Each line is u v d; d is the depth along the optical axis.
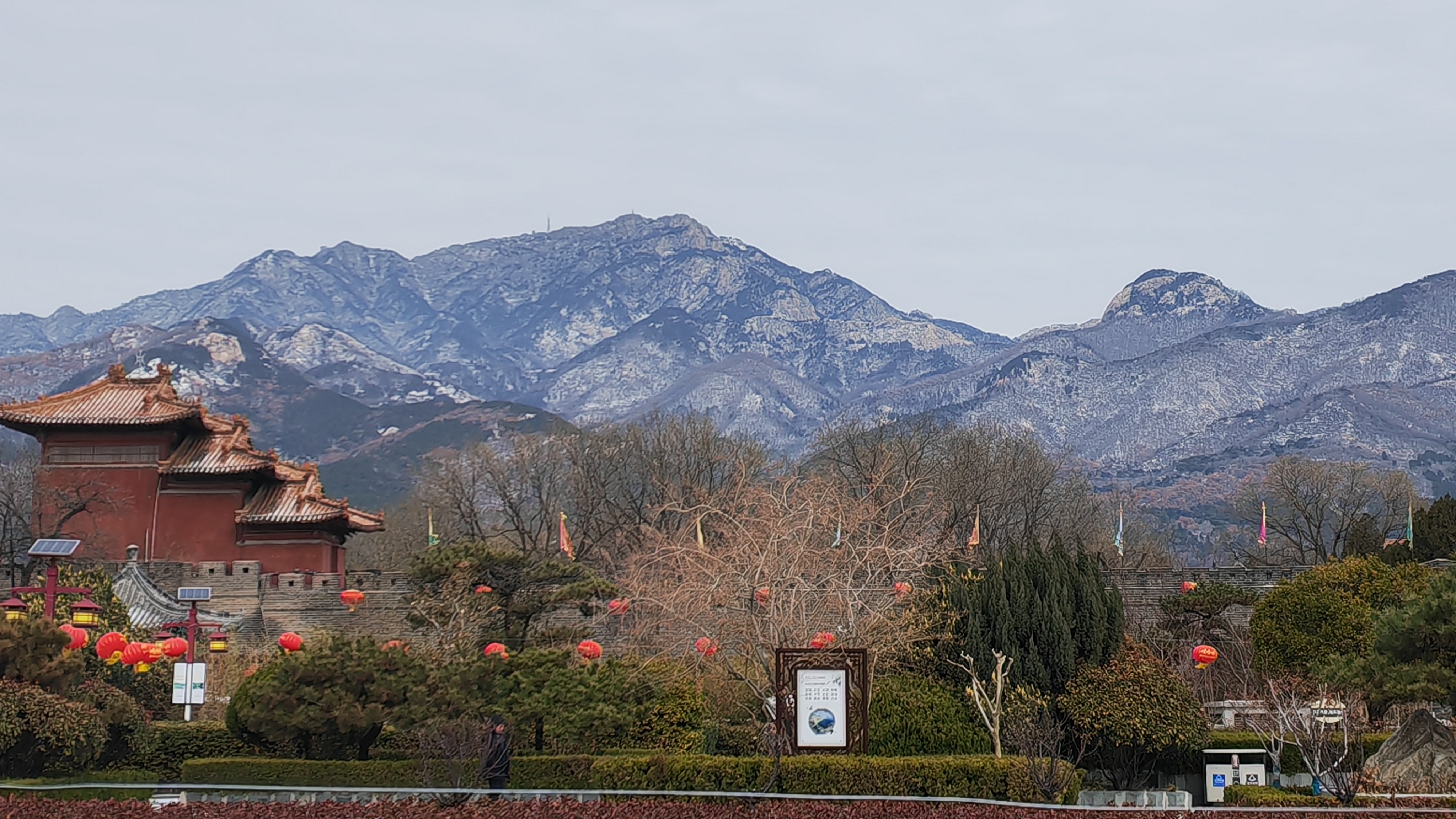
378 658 41.75
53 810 30.80
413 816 30.66
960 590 45.50
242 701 42.00
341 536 99.69
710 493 100.06
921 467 110.06
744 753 44.19
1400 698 37.38
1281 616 58.91
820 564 51.72
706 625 48.00
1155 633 71.94
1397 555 86.38
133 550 85.12
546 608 55.41
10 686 38.78
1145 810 32.12
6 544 100.25
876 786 35.78
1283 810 31.45
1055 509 118.44
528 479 118.19
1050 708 42.22
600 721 41.06
